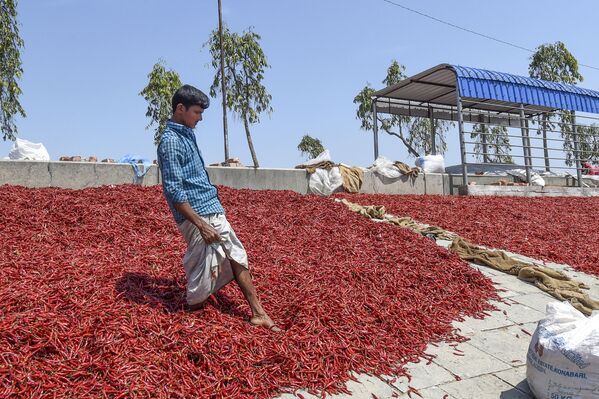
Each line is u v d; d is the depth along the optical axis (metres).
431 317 5.57
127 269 5.10
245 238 7.18
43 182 10.35
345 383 4.07
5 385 3.20
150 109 21.97
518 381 4.40
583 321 3.93
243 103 21.45
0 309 3.93
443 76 17.66
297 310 4.84
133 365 3.60
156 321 4.13
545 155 23.44
